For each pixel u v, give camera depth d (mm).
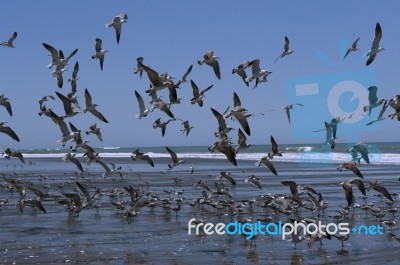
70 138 21266
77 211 30016
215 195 36938
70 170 88688
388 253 22141
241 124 18969
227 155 18703
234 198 41281
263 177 64625
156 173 76250
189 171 80625
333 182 55219
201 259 21406
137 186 53969
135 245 23953
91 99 20938
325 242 24297
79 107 20812
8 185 44188
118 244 24172
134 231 27219
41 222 30016
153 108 20000
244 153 150125
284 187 49906
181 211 34344
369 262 20703
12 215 32594
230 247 23453
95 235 26203
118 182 59750
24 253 22469
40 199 26406
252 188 49188
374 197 41562
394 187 49281
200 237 25703
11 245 23922
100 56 21250
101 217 31797
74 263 20859
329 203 37750
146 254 22234
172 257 21734
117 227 28406
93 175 65188
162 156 157625
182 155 162500
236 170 80750
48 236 25906
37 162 134625
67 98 20125
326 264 20469
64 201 29922
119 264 20703
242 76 21016
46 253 22453
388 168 79562
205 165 100125
